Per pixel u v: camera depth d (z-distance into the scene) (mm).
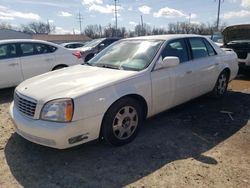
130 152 3686
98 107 3447
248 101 6008
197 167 3309
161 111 4500
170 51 4594
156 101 4262
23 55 7176
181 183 3000
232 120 4859
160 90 4270
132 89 3816
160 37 4828
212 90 5828
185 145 3887
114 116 3658
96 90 3459
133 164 3393
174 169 3270
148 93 4078
